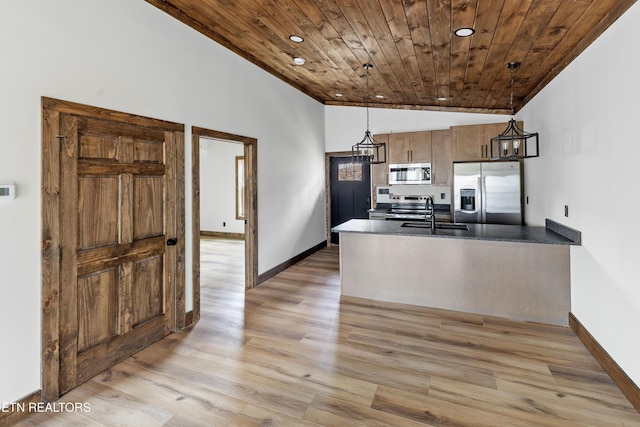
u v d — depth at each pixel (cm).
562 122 321
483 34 271
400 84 452
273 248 484
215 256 643
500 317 336
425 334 300
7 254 192
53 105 210
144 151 276
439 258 359
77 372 227
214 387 225
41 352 206
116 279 255
